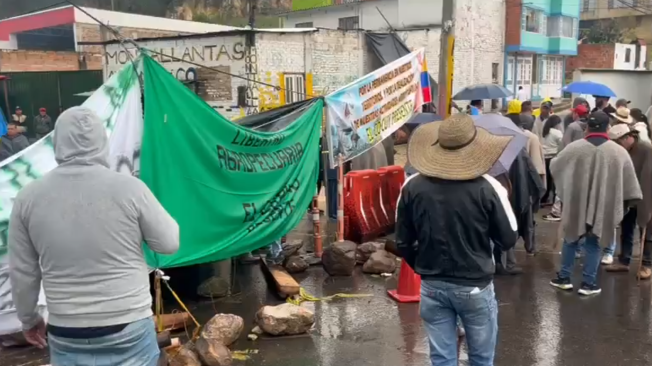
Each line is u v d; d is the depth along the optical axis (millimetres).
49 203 2789
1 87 26656
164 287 7000
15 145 13234
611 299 6758
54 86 25922
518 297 6871
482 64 34531
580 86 15984
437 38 27297
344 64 20875
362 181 9266
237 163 6508
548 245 9188
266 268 7391
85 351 2797
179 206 5953
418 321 6141
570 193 6785
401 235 3920
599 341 5613
